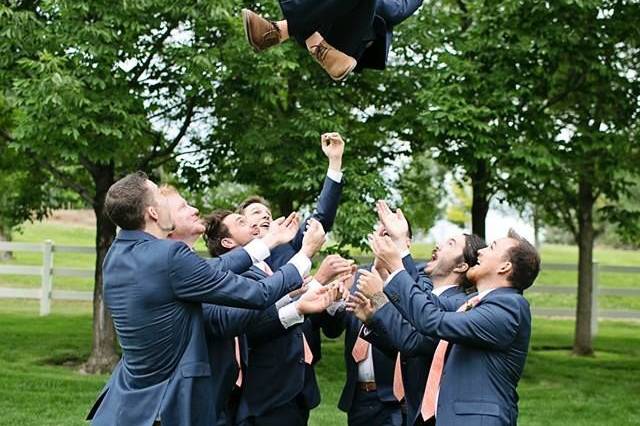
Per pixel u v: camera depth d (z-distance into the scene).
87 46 8.68
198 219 4.07
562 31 9.93
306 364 4.77
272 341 4.50
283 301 4.42
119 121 8.98
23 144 9.04
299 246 4.99
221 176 11.03
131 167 10.62
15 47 9.12
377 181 9.91
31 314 14.86
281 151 9.91
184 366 3.42
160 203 3.63
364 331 4.64
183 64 9.05
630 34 10.50
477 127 9.52
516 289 3.77
